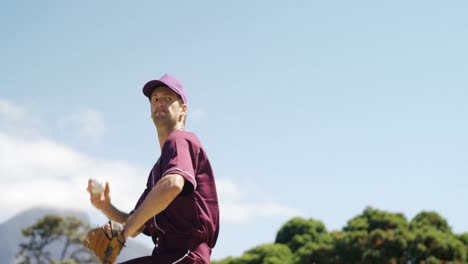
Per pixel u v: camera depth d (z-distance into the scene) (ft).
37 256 196.95
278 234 131.85
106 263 9.32
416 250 95.76
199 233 9.72
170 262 9.55
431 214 109.29
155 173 10.18
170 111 10.14
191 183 9.45
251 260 119.96
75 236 203.10
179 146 9.67
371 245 98.07
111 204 11.27
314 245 106.32
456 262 94.63
